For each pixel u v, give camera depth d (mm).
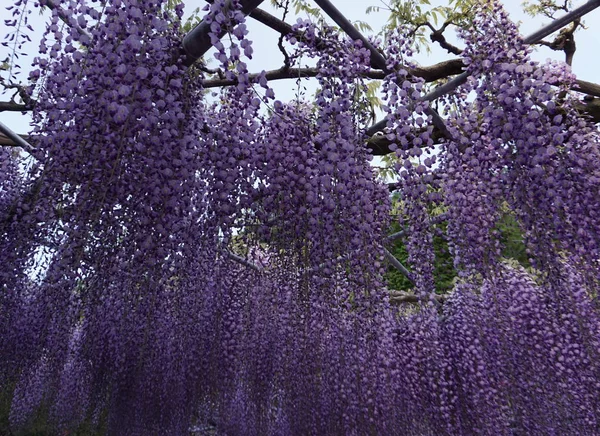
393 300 3824
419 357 3379
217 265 2461
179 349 2682
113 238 1900
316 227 2057
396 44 2248
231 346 2855
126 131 1672
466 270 2570
